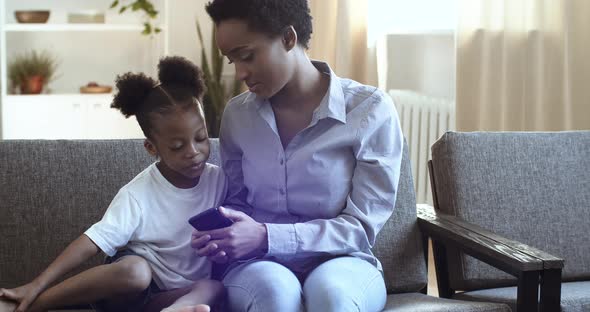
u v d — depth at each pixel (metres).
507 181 2.16
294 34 1.68
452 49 3.84
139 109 1.76
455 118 3.54
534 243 2.14
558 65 3.30
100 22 4.69
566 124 3.26
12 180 1.89
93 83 4.66
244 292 1.57
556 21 3.29
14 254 1.87
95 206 1.92
